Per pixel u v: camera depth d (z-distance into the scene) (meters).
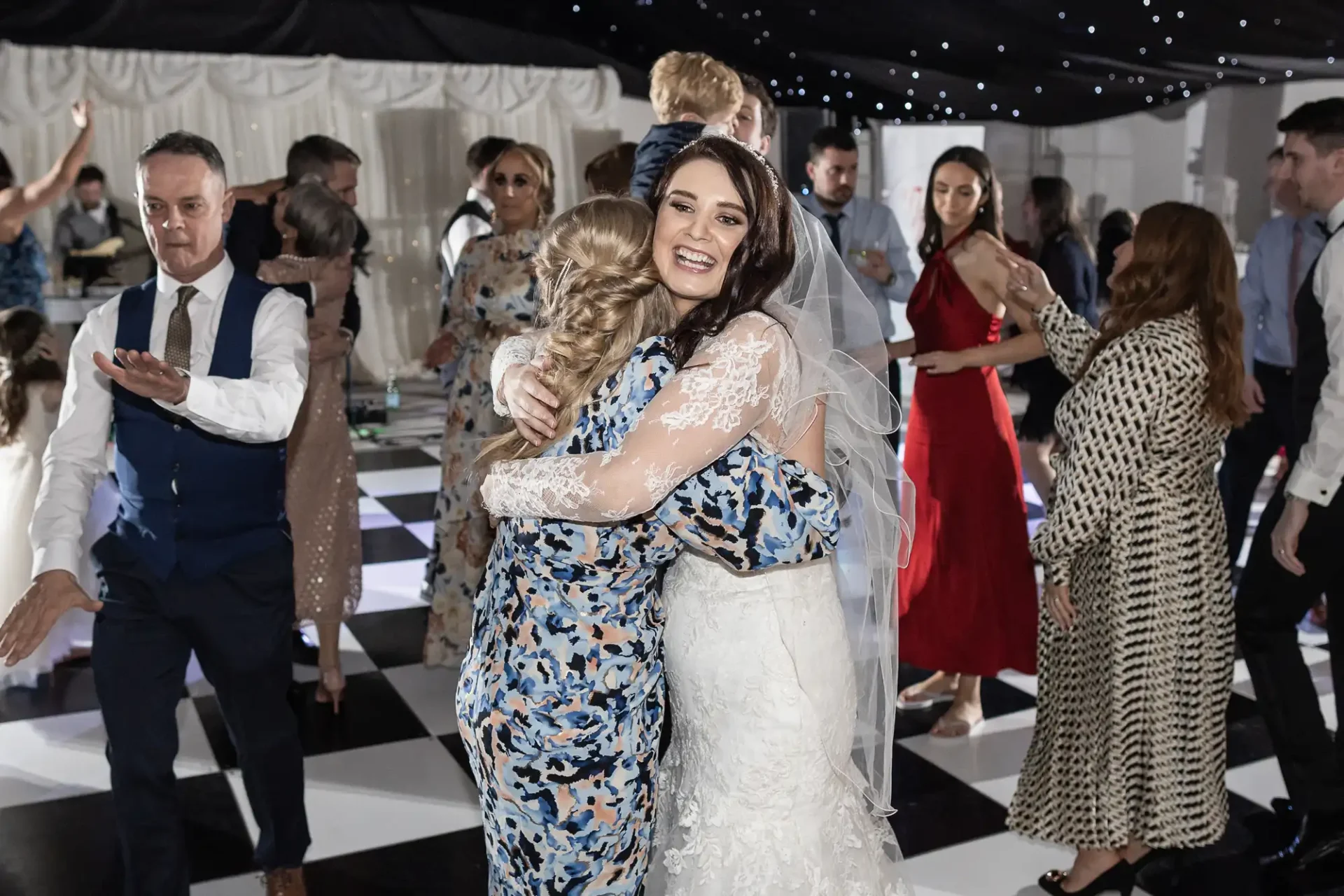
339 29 7.10
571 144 9.53
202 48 6.88
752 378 1.48
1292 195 3.89
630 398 1.49
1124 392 2.15
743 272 1.56
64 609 1.95
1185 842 2.25
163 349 2.09
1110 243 5.04
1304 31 5.35
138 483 2.05
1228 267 2.19
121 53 8.40
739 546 1.47
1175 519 2.22
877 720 1.86
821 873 1.67
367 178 9.24
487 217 5.17
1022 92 6.07
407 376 9.66
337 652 3.38
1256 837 2.62
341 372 3.42
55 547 1.97
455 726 3.25
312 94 8.93
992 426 3.10
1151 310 2.20
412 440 7.16
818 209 4.57
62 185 2.57
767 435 1.59
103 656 2.06
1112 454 2.16
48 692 3.52
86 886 2.43
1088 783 2.29
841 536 1.86
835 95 6.50
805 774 1.66
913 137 7.98
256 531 2.11
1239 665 3.66
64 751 3.11
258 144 8.90
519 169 3.43
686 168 1.56
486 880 2.46
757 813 1.65
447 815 2.75
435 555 4.04
